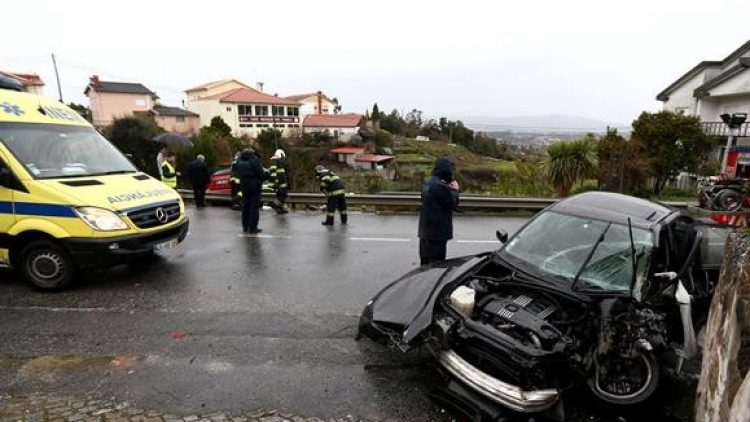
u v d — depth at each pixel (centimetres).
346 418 303
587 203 429
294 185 1752
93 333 411
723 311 255
